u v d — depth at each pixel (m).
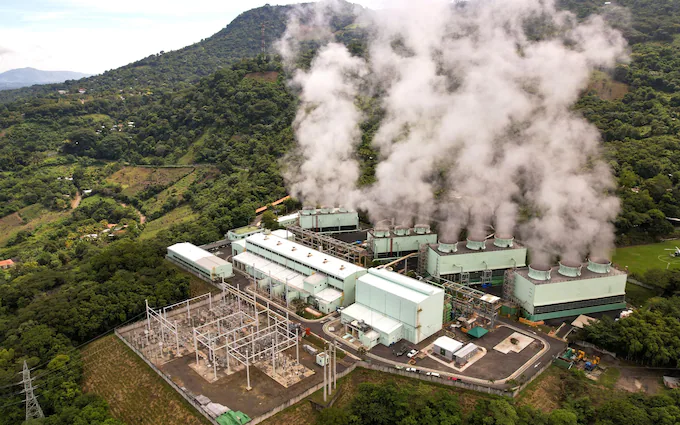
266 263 149.50
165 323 111.56
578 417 83.56
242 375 98.94
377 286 114.88
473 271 135.12
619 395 89.25
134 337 114.94
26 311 117.12
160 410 91.69
